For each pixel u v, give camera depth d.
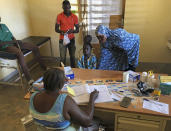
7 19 3.35
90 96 1.54
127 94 1.66
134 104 1.51
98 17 3.81
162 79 1.70
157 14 3.50
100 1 3.63
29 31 4.09
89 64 2.45
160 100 1.57
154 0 3.39
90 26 3.91
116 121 1.59
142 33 3.74
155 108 1.46
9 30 3.12
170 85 1.61
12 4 3.43
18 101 2.69
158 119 1.45
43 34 4.20
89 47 2.32
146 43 3.82
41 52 4.39
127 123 1.56
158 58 3.91
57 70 1.17
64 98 1.14
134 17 3.62
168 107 1.47
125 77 1.85
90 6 3.70
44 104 1.15
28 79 2.86
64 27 3.38
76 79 1.98
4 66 3.07
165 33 3.64
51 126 1.19
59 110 1.11
